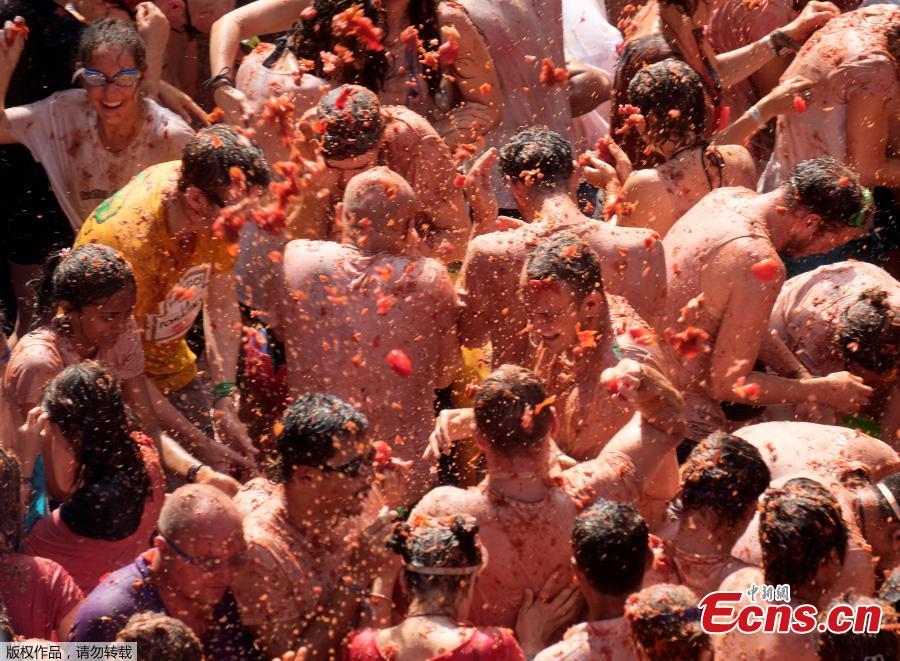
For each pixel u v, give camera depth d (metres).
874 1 20.38
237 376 14.93
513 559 11.30
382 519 11.36
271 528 11.16
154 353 14.62
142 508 12.07
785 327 15.05
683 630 9.80
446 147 15.16
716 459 11.14
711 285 13.70
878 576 12.01
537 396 11.17
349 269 13.08
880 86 16.77
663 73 15.16
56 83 16.81
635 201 15.16
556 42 18.52
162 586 10.62
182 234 13.91
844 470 12.48
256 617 11.02
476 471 14.39
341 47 15.91
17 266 16.88
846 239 14.05
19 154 16.41
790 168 17.58
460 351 13.77
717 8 19.33
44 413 11.88
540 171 13.58
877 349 13.85
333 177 14.54
